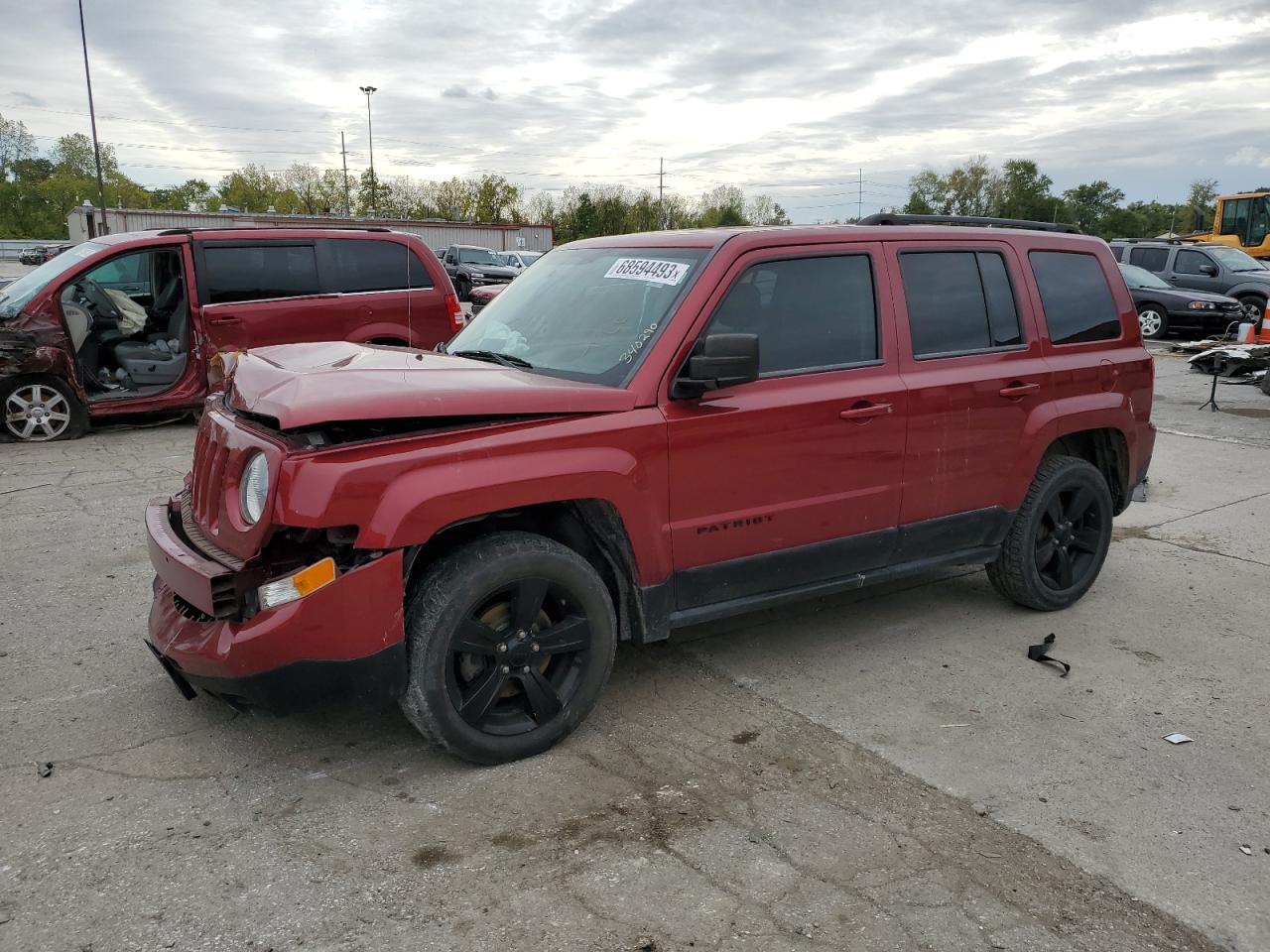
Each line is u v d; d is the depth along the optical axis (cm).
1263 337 1459
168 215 3897
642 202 7875
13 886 267
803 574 401
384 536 294
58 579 514
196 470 359
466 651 320
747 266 377
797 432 381
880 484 411
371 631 299
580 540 363
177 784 321
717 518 368
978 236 456
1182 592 542
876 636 471
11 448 834
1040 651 444
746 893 271
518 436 319
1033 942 255
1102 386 495
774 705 392
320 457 290
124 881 270
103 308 901
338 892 268
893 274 419
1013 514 466
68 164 10225
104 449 838
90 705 376
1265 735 377
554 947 248
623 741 359
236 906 260
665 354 355
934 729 375
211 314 863
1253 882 284
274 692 299
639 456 343
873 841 298
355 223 4316
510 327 416
